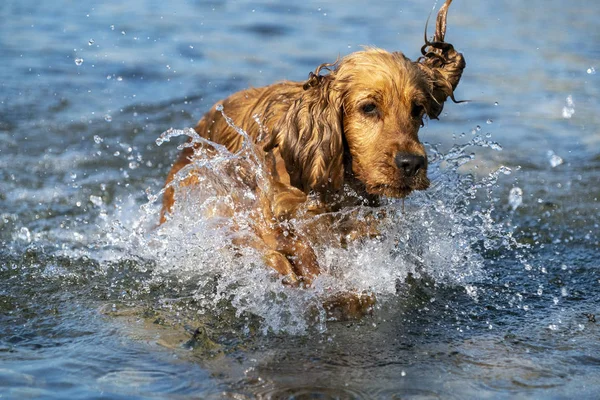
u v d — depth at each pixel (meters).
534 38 24.17
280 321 8.45
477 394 6.92
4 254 10.41
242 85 19.27
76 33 24.16
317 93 9.35
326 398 6.79
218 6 28.78
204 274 9.84
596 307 9.09
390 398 6.81
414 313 8.83
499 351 7.85
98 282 9.57
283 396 6.80
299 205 9.50
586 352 7.85
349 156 9.48
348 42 23.08
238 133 10.77
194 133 10.25
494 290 9.59
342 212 9.79
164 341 7.93
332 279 9.22
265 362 7.49
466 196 11.94
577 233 11.80
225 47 22.83
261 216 9.62
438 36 10.31
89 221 12.02
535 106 18.14
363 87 9.05
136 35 24.12
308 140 9.34
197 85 19.30
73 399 6.61
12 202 12.59
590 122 17.09
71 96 18.28
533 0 30.22
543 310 8.99
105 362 7.39
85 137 15.79
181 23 25.92
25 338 7.93
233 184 10.04
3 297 8.99
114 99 18.23
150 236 10.97
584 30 25.22
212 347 7.81
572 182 13.93
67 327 8.23
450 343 8.03
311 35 24.14
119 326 8.28
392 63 9.13
